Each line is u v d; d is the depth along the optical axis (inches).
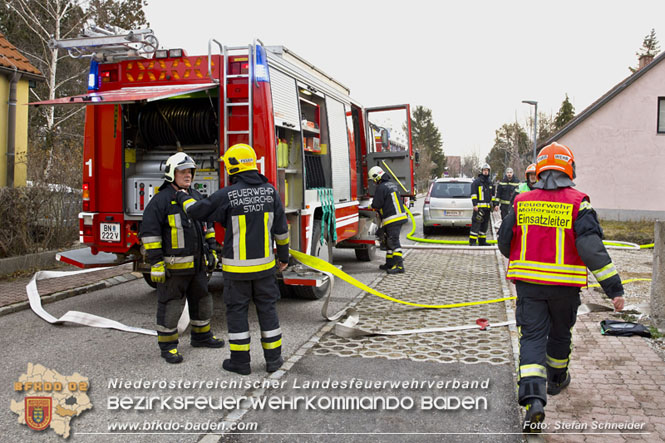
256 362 192.2
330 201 317.7
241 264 175.3
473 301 288.5
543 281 134.1
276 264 190.2
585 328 227.3
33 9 898.7
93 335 224.1
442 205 622.5
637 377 171.8
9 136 429.1
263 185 181.8
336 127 340.2
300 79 278.7
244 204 175.8
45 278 309.0
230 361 180.9
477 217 516.4
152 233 183.2
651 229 749.9
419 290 319.3
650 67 888.3
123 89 251.6
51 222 374.3
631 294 295.0
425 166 2997.0
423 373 179.6
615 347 201.9
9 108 428.8
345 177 354.9
